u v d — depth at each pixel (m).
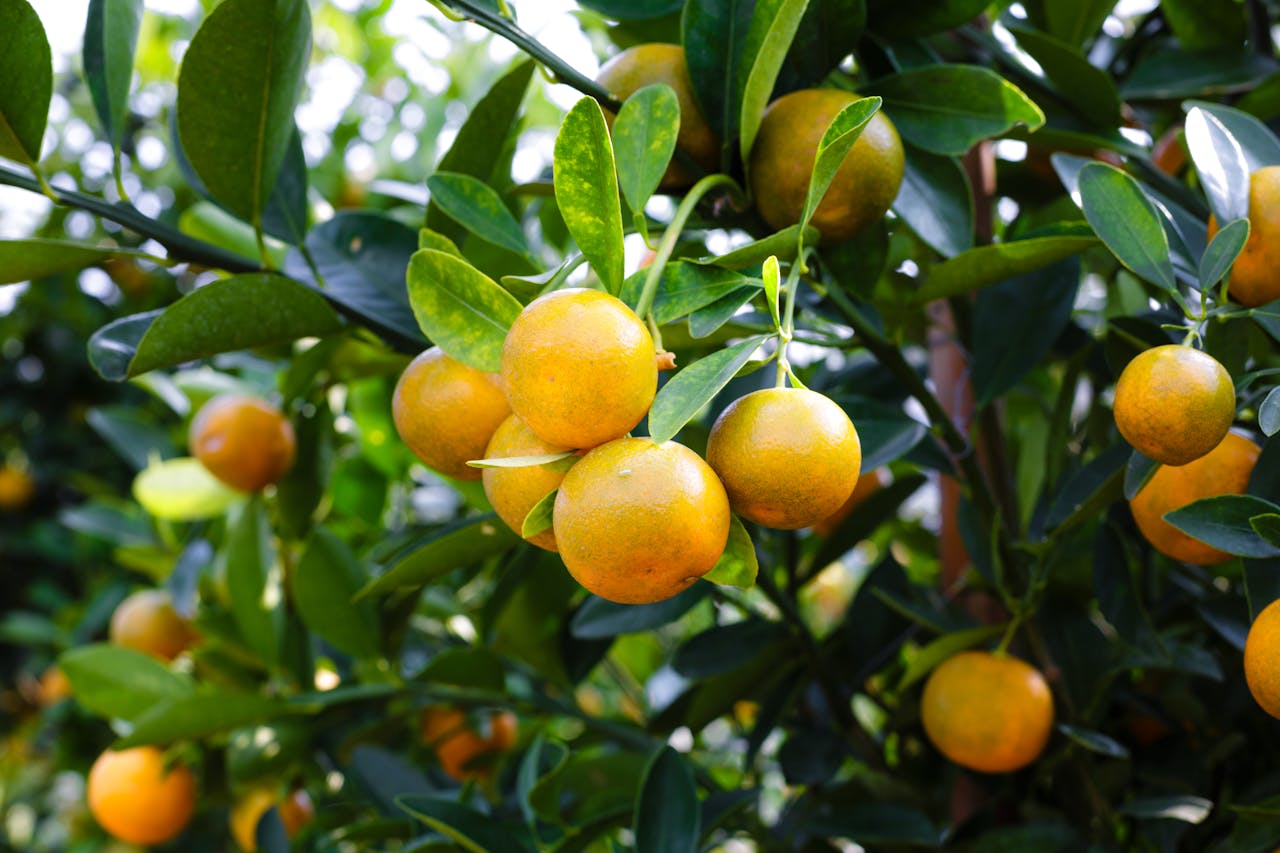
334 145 1.13
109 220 0.55
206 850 1.18
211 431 0.72
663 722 0.71
